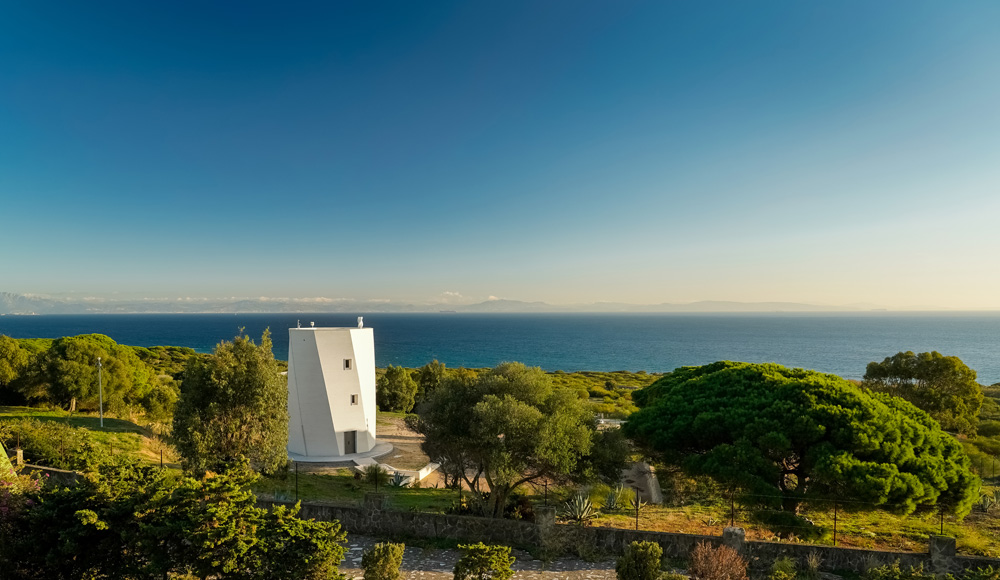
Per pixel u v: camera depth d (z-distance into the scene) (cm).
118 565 1148
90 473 1189
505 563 1165
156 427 3997
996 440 3762
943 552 1430
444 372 6488
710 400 2462
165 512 1116
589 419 2080
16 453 2205
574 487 2305
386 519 1778
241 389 2302
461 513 2095
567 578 1445
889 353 19200
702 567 1254
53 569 1118
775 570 1427
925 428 2098
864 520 2172
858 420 2011
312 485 2630
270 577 1038
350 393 3594
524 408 1859
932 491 1797
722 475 1995
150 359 9662
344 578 1078
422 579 1423
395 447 3919
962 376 3859
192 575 1199
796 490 2103
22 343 5044
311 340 3538
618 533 1625
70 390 4050
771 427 2080
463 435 2019
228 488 1118
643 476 2930
